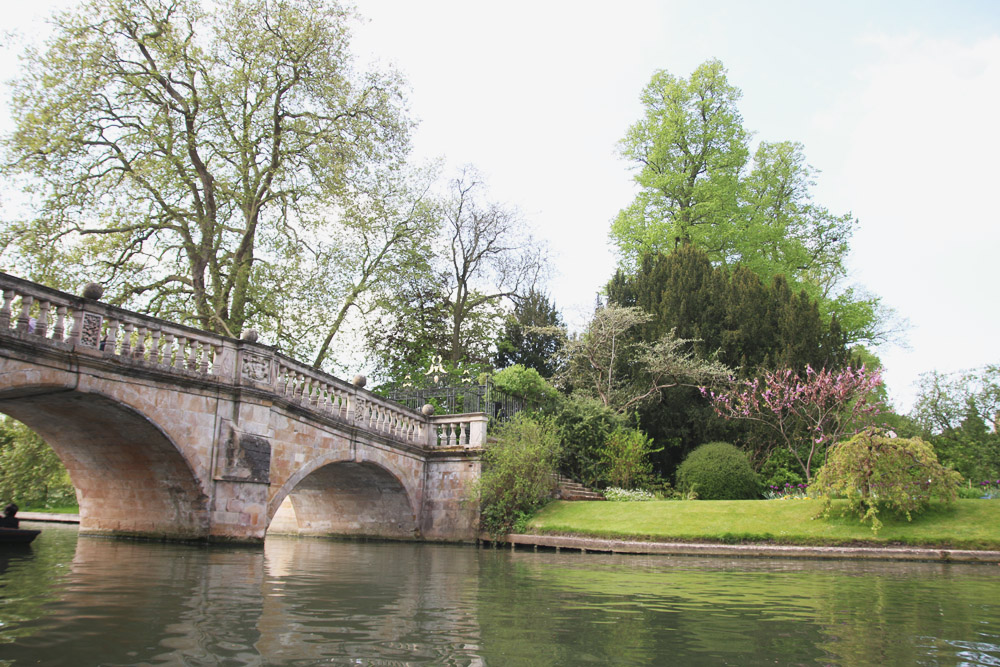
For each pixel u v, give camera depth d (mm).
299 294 20719
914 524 13391
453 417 18594
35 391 10234
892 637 4863
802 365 21891
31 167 16547
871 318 30234
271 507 13258
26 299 9703
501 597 6598
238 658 3766
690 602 6547
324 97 19812
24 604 5309
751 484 19203
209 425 12320
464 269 30547
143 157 18312
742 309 23891
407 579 7988
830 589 7812
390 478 17500
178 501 12602
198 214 19125
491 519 17016
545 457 17500
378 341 27625
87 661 3607
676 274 25750
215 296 19297
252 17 18859
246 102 19266
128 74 17734
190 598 5785
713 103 31500
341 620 4992
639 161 32906
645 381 23547
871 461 13648
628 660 4035
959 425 24875
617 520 15484
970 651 4414
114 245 18219
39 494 17047
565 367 26875
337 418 15180
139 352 11273
